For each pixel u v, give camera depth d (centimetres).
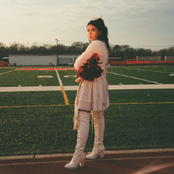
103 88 275
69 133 396
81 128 262
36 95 820
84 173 246
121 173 246
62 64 6319
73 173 246
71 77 1633
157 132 399
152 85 1122
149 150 307
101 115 280
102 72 261
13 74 1995
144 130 411
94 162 274
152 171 249
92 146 336
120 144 337
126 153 300
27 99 735
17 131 407
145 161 274
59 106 625
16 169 256
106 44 283
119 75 1822
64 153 304
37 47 9725
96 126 282
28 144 341
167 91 918
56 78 1546
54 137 374
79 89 270
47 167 261
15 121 473
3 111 564
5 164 268
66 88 1015
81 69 258
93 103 262
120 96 794
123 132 399
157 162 271
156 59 6644
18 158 285
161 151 305
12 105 638
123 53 8862
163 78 1516
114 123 457
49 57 6356
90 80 257
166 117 505
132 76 1709
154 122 464
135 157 286
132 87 1047
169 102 680
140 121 472
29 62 6269
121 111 562
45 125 445
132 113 541
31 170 253
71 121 474
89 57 263
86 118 265
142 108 597
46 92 895
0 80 1391
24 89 982
